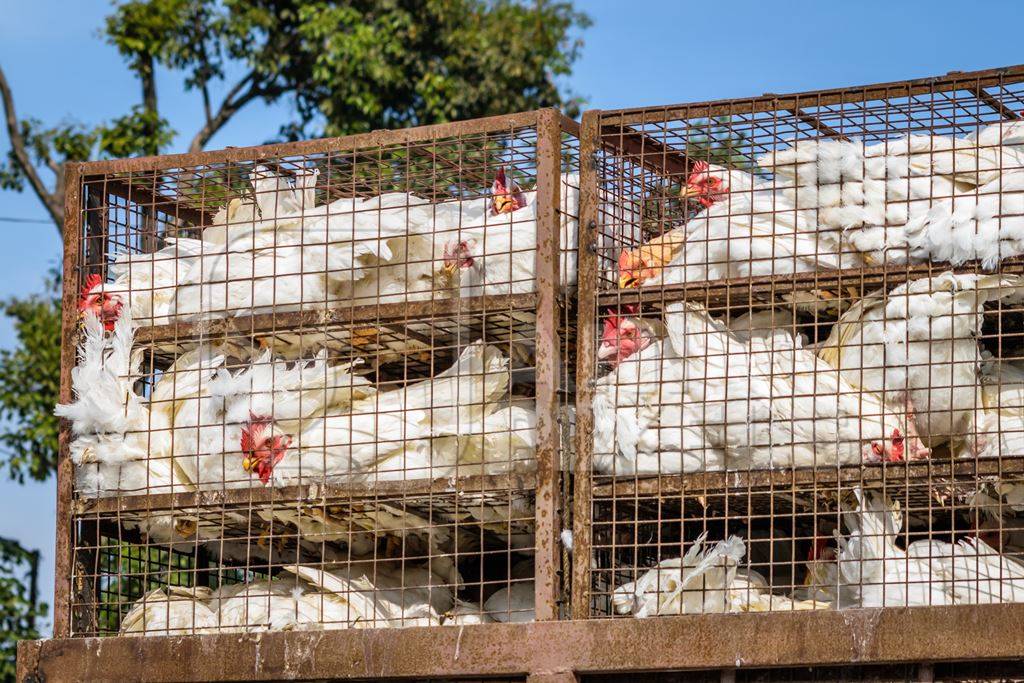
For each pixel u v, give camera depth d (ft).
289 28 34.24
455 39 31.45
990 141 12.13
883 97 11.93
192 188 13.65
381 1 31.60
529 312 12.45
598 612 12.26
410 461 12.45
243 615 12.58
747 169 13.30
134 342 12.91
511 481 12.04
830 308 12.42
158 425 12.82
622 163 12.62
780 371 12.03
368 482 12.34
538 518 11.96
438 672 11.89
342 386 12.50
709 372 12.07
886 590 11.87
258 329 12.64
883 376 11.70
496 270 12.53
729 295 12.02
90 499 12.71
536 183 12.51
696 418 12.03
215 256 12.87
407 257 12.59
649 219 13.38
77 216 13.01
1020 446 11.85
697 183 12.79
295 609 12.45
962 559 11.84
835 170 12.03
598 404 12.10
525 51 31.78
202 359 12.92
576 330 12.46
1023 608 11.18
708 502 12.32
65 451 12.77
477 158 13.35
